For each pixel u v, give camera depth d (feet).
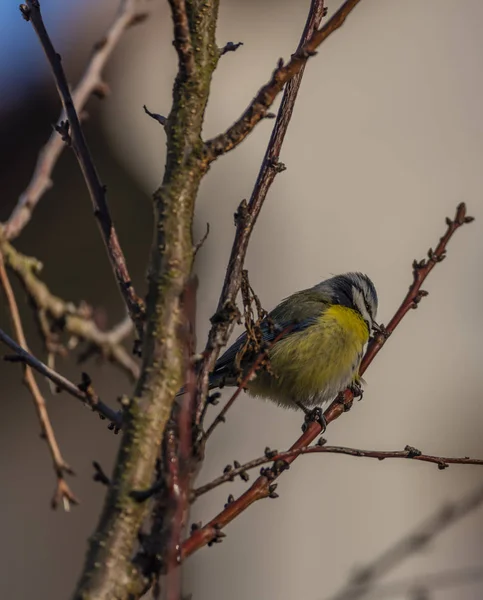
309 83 47.75
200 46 13.67
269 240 45.68
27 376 20.79
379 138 47.39
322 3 16.99
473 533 40.63
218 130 46.83
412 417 44.37
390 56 48.34
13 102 46.75
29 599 39.65
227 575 42.14
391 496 43.29
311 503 43.24
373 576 22.27
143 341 12.91
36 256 45.03
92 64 23.82
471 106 47.83
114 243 14.92
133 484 12.09
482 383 45.01
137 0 24.85
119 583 11.65
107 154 46.62
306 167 46.75
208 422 41.11
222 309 14.74
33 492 41.34
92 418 42.50
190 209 13.24
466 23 48.70
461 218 22.08
